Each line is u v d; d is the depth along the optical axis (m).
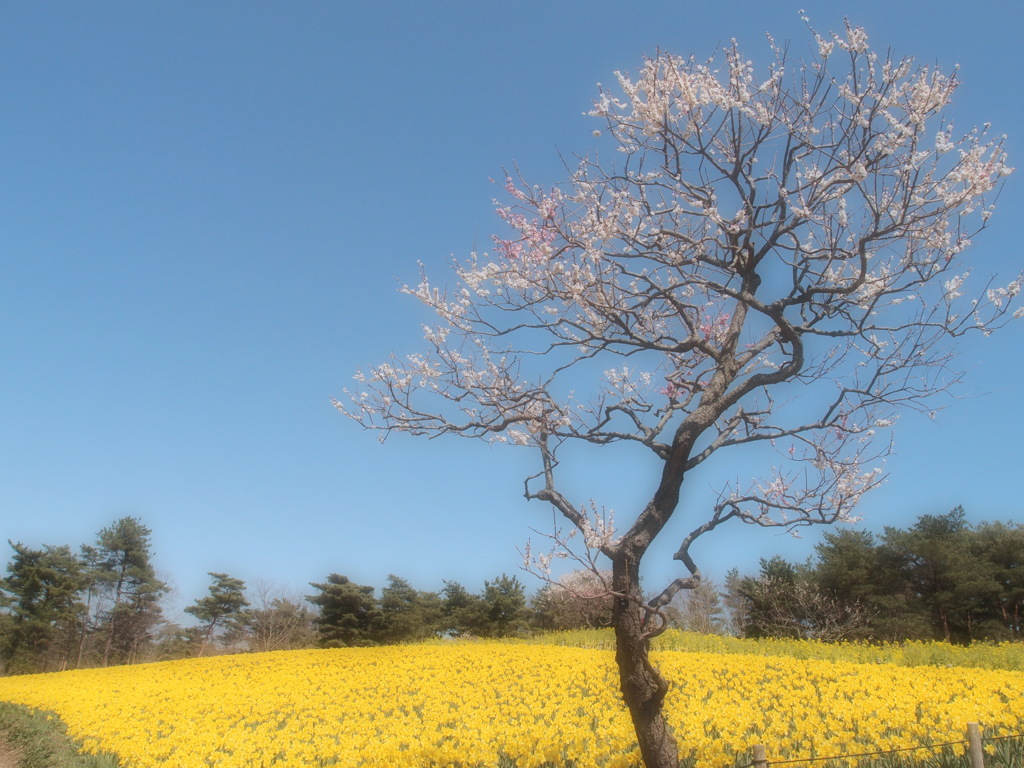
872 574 31.70
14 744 13.61
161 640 48.53
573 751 8.48
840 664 14.59
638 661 4.84
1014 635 29.08
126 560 48.47
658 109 5.76
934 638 28.98
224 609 47.41
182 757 11.16
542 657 19.75
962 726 8.19
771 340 6.06
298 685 18.25
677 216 6.43
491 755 8.85
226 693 17.58
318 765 10.41
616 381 7.65
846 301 5.98
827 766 7.19
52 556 45.62
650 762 4.71
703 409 5.32
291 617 47.75
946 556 30.22
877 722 8.75
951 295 5.79
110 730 14.04
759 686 12.99
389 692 16.30
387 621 39.66
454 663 19.97
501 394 6.06
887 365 5.88
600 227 5.76
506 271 6.08
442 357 6.37
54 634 44.09
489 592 43.19
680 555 5.43
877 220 5.22
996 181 5.44
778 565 32.31
